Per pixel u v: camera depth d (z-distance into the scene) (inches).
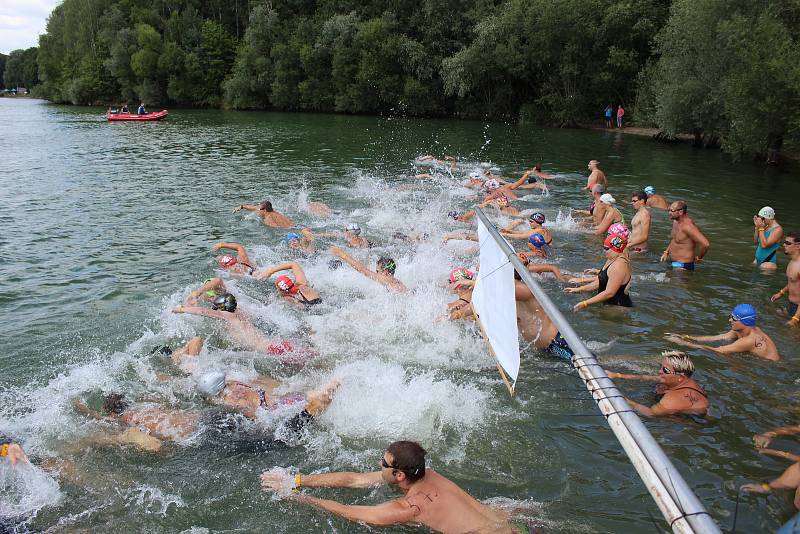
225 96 2479.1
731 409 246.1
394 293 360.2
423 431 234.5
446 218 576.1
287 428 235.5
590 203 661.9
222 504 196.1
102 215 578.6
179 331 322.3
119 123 1749.5
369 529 182.2
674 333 319.6
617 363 284.2
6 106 2733.8
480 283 230.7
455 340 311.3
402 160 987.9
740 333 299.3
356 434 234.7
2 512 190.5
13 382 267.6
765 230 435.5
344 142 1267.2
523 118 1835.6
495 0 1959.9
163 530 184.5
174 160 967.6
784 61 809.5
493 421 241.1
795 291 345.7
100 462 216.4
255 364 289.3
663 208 636.7
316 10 2496.3
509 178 834.2
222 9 2790.4
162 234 510.6
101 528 185.3
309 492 201.0
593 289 371.6
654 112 1374.3
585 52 1676.9
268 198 662.5
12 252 455.8
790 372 277.4
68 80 2883.9
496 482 204.5
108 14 2815.0
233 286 386.0
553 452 221.0
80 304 357.1
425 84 2049.7
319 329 323.9
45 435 230.4
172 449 224.4
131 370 280.1
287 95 2292.1
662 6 1616.6
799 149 949.8
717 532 100.8
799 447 220.4
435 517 176.7
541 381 273.0
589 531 180.2
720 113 1044.5
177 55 2506.2
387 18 2095.2
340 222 557.3
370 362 288.5
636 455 119.4
